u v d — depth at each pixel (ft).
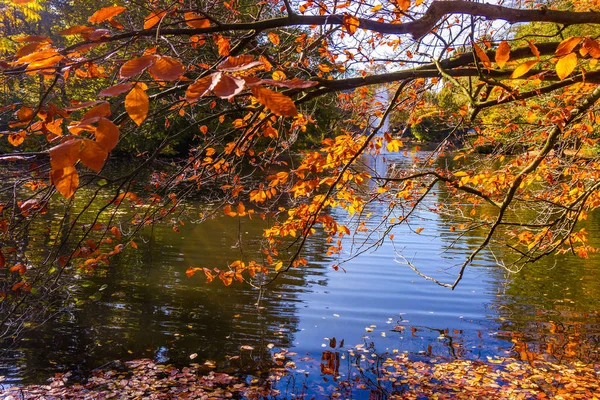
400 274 32.22
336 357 20.03
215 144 14.64
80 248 11.43
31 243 33.81
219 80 3.29
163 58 3.58
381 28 8.51
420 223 48.19
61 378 17.44
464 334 22.84
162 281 29.01
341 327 23.31
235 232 41.86
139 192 49.60
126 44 7.48
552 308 26.50
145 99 3.56
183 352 20.06
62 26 40.04
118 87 3.54
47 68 4.96
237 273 15.07
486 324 24.12
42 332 21.04
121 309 24.34
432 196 62.49
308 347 20.94
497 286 30.17
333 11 11.13
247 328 22.80
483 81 10.42
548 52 11.44
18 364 18.31
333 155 13.41
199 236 40.32
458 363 19.63
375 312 25.44
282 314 24.77
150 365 18.72
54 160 3.32
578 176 17.79
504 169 17.52
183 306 25.29
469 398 16.66
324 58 15.80
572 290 29.66
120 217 42.70
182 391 16.79
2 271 25.55
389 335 22.50
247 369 18.75
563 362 19.81
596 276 32.50
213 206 52.13
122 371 18.20
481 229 45.98
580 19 9.50
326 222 13.73
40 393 16.30
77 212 45.14
